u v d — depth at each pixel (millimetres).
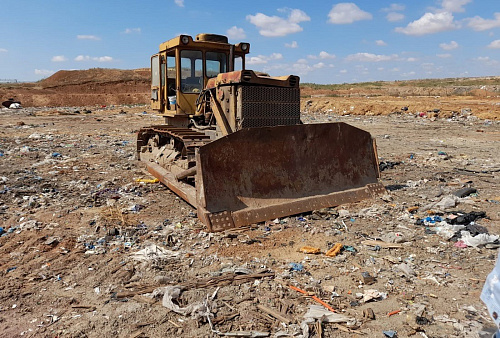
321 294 4281
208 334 3602
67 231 6109
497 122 24406
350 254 5297
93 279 4625
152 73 10820
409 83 82250
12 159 11914
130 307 4035
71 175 9922
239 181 6402
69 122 26594
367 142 7938
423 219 6586
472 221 6473
